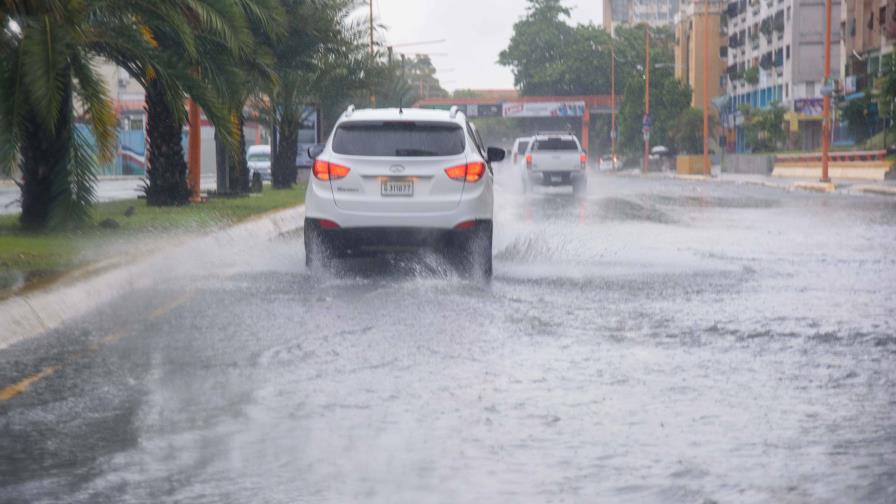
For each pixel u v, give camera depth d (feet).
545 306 40.37
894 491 18.76
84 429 23.18
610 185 194.29
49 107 59.16
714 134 400.88
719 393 26.37
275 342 33.14
